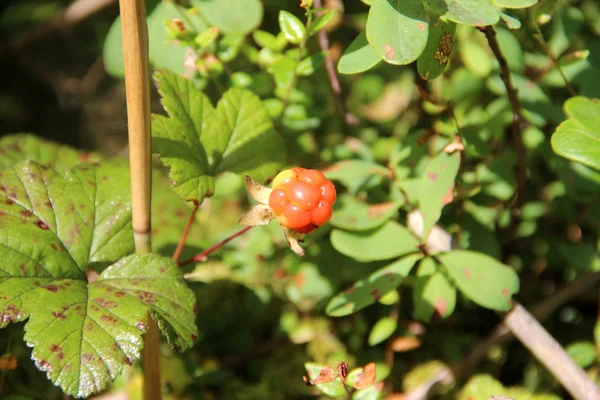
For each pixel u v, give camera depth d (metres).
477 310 0.47
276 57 0.44
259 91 0.45
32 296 0.36
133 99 0.35
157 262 0.37
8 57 0.63
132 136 0.36
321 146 0.49
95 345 0.35
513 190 0.44
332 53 0.49
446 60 0.37
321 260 0.45
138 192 0.37
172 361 0.43
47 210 0.38
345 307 0.40
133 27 0.34
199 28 0.45
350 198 0.43
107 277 0.37
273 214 0.36
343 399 0.43
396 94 0.51
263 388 0.45
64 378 0.34
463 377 0.44
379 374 0.40
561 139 0.37
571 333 0.46
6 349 0.42
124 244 0.38
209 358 0.46
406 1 0.35
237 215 0.49
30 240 0.37
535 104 0.44
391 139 0.48
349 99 0.51
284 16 0.41
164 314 0.36
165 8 0.45
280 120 0.46
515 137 0.41
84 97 0.66
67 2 0.63
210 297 0.47
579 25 0.46
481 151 0.42
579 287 0.45
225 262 0.46
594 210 0.45
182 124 0.39
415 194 0.42
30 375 0.42
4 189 0.38
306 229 0.35
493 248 0.44
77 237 0.38
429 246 0.42
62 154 0.45
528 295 0.47
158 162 0.53
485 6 0.35
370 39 0.35
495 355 0.45
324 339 0.46
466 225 0.44
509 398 0.37
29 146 0.45
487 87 0.46
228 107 0.40
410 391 0.44
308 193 0.35
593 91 0.44
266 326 0.48
